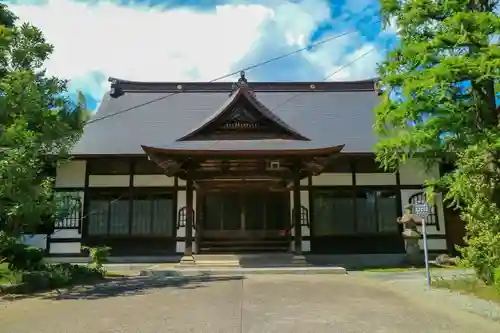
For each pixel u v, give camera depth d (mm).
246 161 14922
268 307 7391
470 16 7988
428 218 16844
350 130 18500
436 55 8695
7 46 10383
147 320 6465
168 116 19844
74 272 11922
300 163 14953
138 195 17109
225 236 16984
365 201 17188
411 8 9562
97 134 18203
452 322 6309
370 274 12859
